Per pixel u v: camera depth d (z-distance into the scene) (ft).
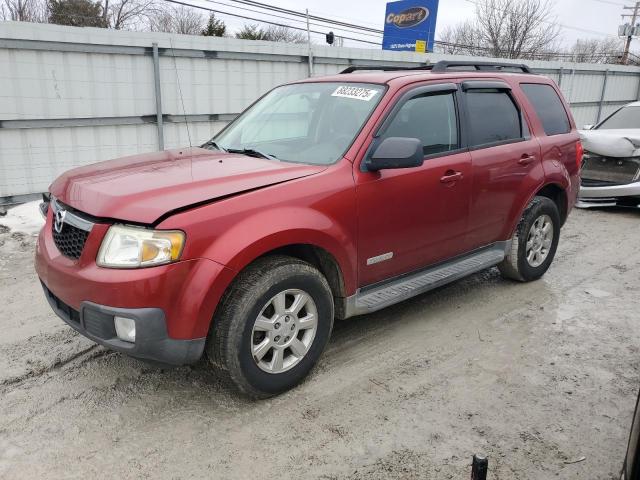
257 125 14.21
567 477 8.59
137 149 29.50
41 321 14.10
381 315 14.70
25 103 25.39
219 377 10.37
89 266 9.30
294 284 10.34
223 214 9.49
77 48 26.18
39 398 10.64
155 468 8.77
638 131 28.30
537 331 13.80
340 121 12.49
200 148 13.91
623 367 12.02
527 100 16.39
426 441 9.43
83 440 9.42
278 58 33.81
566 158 17.34
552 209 16.90
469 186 13.87
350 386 11.16
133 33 27.78
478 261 14.83
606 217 27.09
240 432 9.67
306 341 10.94
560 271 18.56
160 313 9.04
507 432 9.68
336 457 9.04
